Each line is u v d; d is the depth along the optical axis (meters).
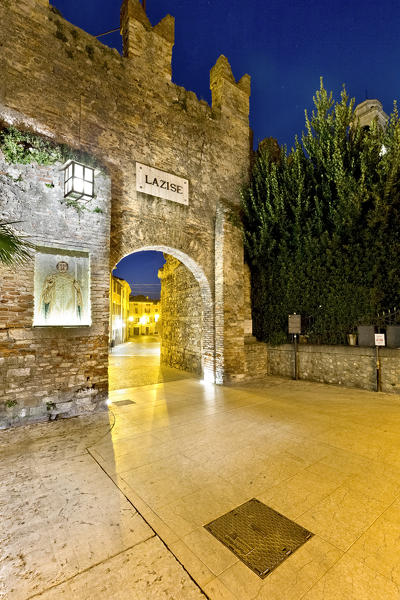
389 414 5.33
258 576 1.97
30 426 4.88
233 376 8.20
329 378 7.87
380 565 2.04
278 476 3.26
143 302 58.34
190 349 10.23
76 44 6.15
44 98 5.66
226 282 8.23
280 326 9.01
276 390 7.31
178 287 11.12
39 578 1.97
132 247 6.79
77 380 5.50
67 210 5.59
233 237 8.48
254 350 8.91
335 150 7.27
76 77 6.11
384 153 7.21
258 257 9.23
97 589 1.89
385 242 7.14
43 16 5.76
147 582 1.93
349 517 2.56
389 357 6.83
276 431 4.57
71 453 3.88
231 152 8.93
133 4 7.07
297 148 8.27
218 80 9.00
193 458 3.71
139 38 7.12
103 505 2.76
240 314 8.50
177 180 7.64
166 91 7.55
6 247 3.37
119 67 6.75
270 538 2.32
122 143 6.73
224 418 5.22
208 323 8.57
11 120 5.26
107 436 4.45
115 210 6.56
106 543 2.28
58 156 5.57
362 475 3.26
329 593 1.83
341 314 7.85
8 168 5.07
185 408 5.88
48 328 5.25
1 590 1.88
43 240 5.32
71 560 2.12
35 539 2.33
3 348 4.87
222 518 2.57
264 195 8.88
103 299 5.89
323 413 5.44
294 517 2.57
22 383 4.99
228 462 3.59
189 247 7.87
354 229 7.56
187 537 2.34
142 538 2.34
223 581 1.93
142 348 23.00
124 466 3.52
